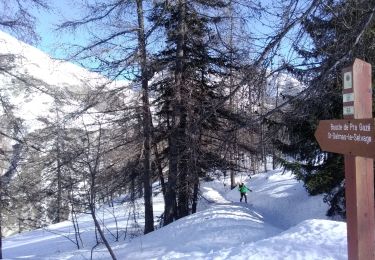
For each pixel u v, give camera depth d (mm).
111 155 15992
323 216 19797
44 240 24234
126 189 17656
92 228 24906
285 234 8555
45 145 15812
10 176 16062
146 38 14234
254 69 7379
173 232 14008
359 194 4711
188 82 16172
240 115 9031
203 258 8133
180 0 14734
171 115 17203
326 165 15234
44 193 16531
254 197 29688
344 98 4824
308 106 7848
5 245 24938
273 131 8414
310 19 7133
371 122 4309
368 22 6504
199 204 25625
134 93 15766
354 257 4793
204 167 16484
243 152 15891
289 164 15898
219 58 15461
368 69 4738
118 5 14508
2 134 15422
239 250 8047
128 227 22672
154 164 18203
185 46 16297
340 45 6895
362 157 4609
